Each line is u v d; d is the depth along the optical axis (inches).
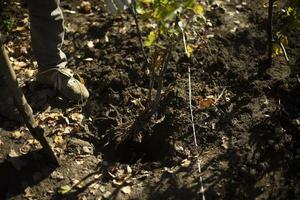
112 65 87.9
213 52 88.5
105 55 90.0
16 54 91.5
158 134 77.6
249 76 84.2
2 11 99.7
